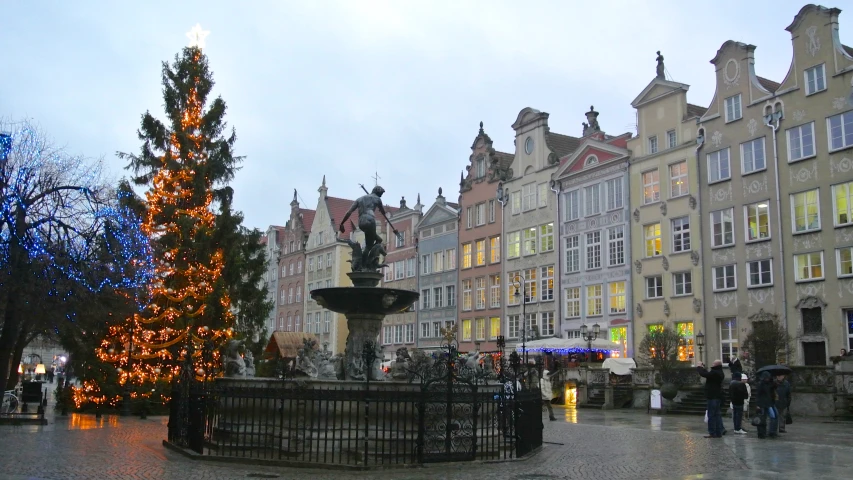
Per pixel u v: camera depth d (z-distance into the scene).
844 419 24.03
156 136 33.47
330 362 17.75
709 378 18.91
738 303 36.56
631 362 35.72
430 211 61.62
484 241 54.97
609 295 43.88
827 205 33.31
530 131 51.50
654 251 41.44
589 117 48.44
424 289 61.41
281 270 88.12
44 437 18.17
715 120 38.56
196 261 31.62
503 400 14.52
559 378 37.19
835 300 32.59
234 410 15.70
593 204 45.56
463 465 13.33
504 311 52.09
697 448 16.34
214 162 32.91
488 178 55.19
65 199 24.72
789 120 35.09
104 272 24.25
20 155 24.45
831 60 33.56
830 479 11.59
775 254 35.16
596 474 12.54
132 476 11.82
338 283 74.94
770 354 30.02
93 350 28.70
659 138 41.69
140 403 28.53
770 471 12.52
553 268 48.28
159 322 30.81
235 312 34.75
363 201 18.97
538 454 15.31
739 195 37.03
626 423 24.48
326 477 11.89
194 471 12.41
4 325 23.95
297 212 86.25
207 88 34.38
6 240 23.09
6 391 27.11
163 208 31.34
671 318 39.78
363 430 14.08
